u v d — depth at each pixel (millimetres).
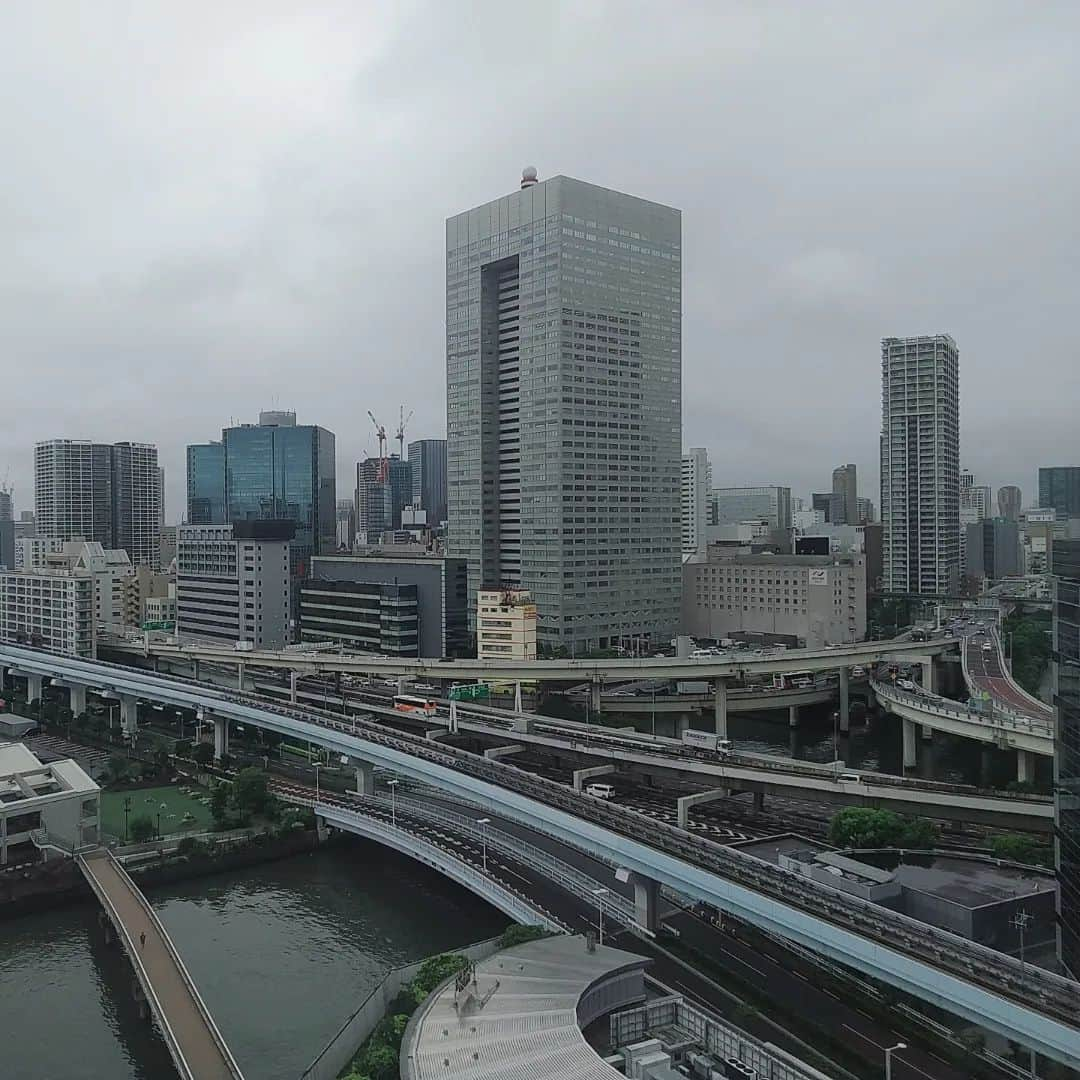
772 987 130000
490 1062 105312
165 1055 131125
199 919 173000
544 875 170250
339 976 150875
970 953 113688
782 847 167000
